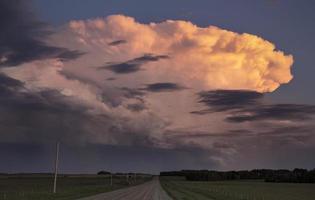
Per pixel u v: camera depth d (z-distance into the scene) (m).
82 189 88.31
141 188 100.56
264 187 130.75
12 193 65.44
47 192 70.12
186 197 59.53
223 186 131.75
